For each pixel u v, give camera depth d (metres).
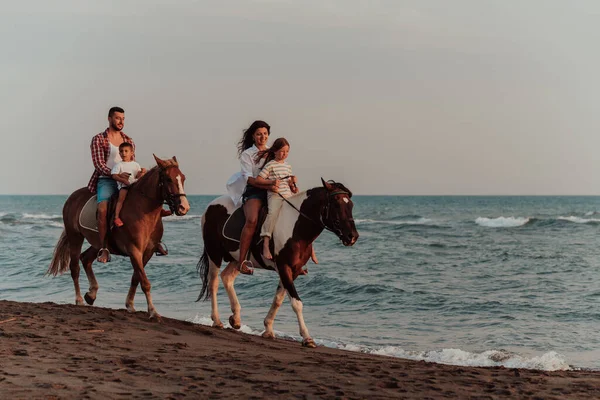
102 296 18.03
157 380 6.55
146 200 10.27
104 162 10.75
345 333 13.66
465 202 175.88
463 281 22.36
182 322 10.74
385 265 27.69
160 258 29.75
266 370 7.32
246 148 10.23
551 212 95.44
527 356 11.60
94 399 5.75
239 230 10.05
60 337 8.49
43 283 20.75
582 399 6.68
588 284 21.12
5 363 6.91
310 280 21.11
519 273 24.53
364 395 6.40
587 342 12.84
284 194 9.80
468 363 10.92
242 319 14.76
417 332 13.87
